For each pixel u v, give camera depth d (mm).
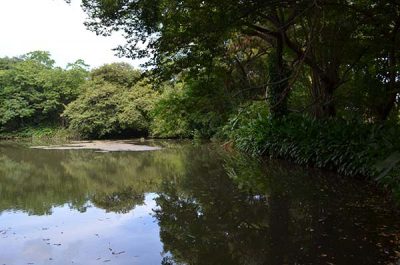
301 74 14477
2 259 5020
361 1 10203
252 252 5000
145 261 4855
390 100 12508
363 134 9922
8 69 39156
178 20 7973
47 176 12430
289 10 11555
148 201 8453
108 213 7441
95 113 32219
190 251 5137
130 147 23281
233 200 8008
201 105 12930
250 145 15992
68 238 5879
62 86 38125
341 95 13664
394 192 6645
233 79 14305
